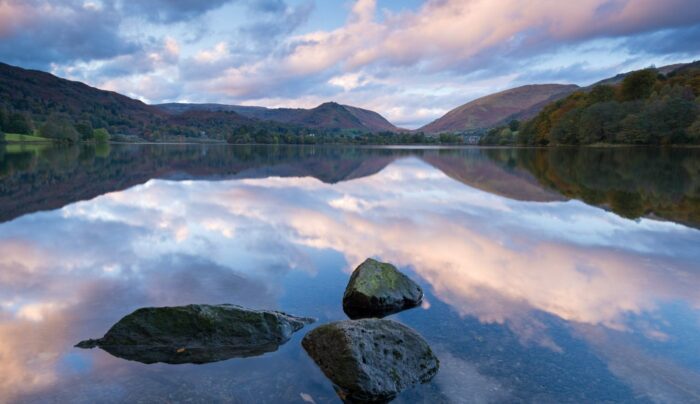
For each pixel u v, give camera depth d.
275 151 104.00
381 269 8.40
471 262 10.93
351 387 5.38
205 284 9.20
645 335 6.91
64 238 13.02
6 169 38.75
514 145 153.38
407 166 48.06
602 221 16.22
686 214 17.62
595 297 8.58
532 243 12.82
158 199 21.17
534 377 5.67
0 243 12.38
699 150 73.56
